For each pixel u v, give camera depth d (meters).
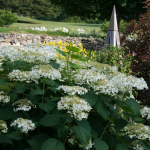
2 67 3.00
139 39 5.50
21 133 2.05
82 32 17.52
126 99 2.32
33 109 2.46
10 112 2.31
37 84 2.58
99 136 2.44
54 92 2.71
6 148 2.13
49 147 1.89
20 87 2.38
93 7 14.59
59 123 2.04
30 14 54.28
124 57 5.45
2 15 21.34
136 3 14.81
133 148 2.35
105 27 17.64
